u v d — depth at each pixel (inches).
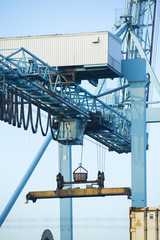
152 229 5890.8
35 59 7283.5
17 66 7062.0
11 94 7283.5
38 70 7283.5
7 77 7170.3
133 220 5935.0
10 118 7258.9
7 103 7249.0
